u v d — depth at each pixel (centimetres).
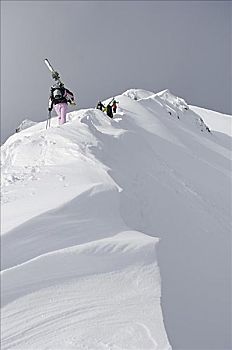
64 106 1619
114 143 1452
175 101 5569
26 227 529
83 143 1131
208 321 589
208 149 3603
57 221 570
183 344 500
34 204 612
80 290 484
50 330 433
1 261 473
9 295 444
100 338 439
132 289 511
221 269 820
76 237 559
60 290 475
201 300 636
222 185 2136
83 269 510
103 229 606
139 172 1257
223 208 1567
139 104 4466
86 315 460
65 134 1212
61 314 452
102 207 673
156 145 2409
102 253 542
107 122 2233
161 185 1276
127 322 466
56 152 1062
